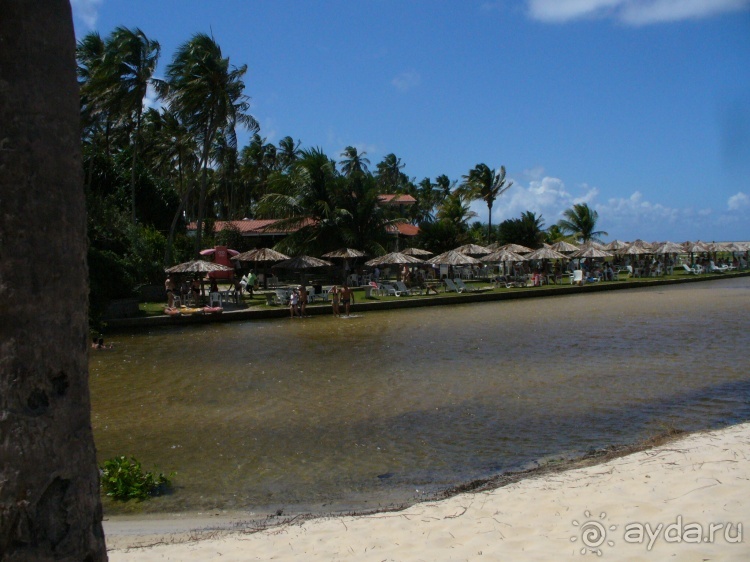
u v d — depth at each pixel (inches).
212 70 1459.2
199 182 2456.9
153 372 612.7
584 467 282.2
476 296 1350.9
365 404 455.8
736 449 275.4
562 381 510.6
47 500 86.0
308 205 1857.8
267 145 3083.2
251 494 290.4
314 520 239.8
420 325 944.3
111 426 416.8
